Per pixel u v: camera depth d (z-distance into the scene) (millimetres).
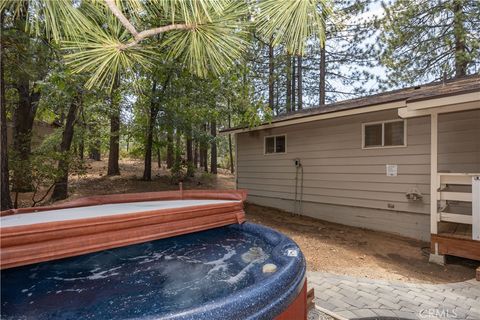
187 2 1344
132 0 1260
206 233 2357
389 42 11414
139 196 2512
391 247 5273
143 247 2016
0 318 1252
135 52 1561
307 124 7848
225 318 1051
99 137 10180
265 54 14234
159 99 8758
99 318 1261
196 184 11625
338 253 4844
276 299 1255
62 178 6355
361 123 6688
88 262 1740
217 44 1572
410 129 5883
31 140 6363
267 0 1413
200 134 11391
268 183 9008
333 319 2662
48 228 1389
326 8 1449
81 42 1337
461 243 4262
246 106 7602
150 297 1468
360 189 6730
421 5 10484
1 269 1242
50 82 4641
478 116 5098
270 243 2248
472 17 9539
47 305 1366
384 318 2730
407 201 5930
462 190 5328
